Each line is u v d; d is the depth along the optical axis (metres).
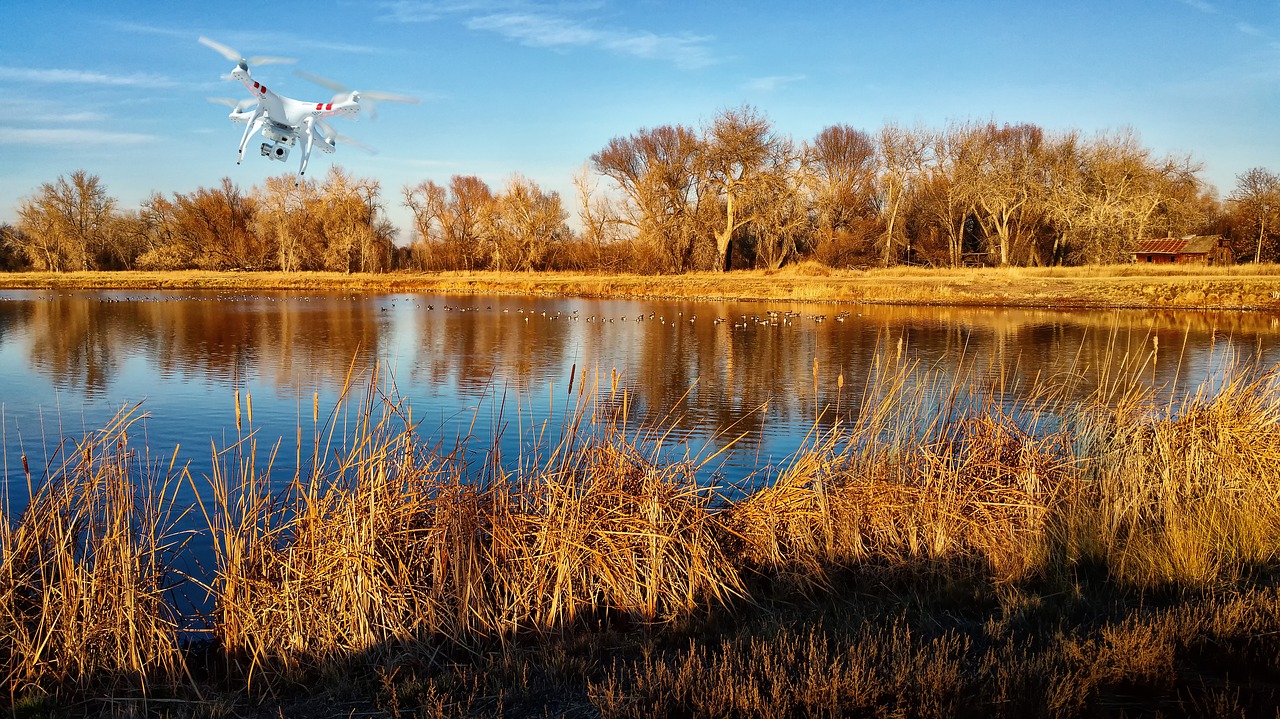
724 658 4.91
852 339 29.81
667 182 67.00
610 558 6.41
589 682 4.92
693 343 28.62
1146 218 64.56
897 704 4.44
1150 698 4.56
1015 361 23.36
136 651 5.43
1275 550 6.89
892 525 7.32
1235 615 5.31
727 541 7.05
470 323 36.25
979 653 5.28
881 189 74.56
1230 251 65.00
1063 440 9.41
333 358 24.02
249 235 80.50
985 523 7.46
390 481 6.56
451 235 81.19
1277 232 63.12
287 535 6.69
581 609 6.17
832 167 75.00
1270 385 9.55
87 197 81.06
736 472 10.84
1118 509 7.46
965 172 66.88
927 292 49.75
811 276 62.00
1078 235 64.88
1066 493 8.06
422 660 5.51
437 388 18.78
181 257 82.12
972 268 63.81
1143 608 5.86
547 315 41.06
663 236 66.56
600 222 73.75
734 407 16.41
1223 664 4.87
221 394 17.64
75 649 5.35
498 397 17.45
